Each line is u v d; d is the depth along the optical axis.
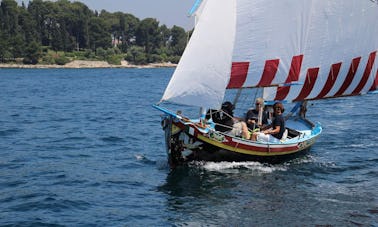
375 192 15.52
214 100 17.44
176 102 17.20
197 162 18.22
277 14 19.34
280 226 12.81
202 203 14.51
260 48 19.19
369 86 24.55
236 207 14.14
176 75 17.06
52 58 190.62
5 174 17.86
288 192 15.46
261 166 18.55
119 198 15.07
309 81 21.92
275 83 20.17
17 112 38.06
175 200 14.80
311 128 22.41
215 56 17.22
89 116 35.31
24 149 22.47
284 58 20.08
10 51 186.00
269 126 19.66
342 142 23.73
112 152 21.77
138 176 17.53
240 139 18.08
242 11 18.50
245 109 39.91
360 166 18.81
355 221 13.13
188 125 17.48
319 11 21.09
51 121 32.50
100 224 13.00
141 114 36.62
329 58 22.19
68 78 102.62
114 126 29.94
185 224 12.99
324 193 15.41
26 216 13.53
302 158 20.14
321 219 13.27
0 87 71.50
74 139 25.11
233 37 17.34
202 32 17.16
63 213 13.80
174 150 17.69
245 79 19.25
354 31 22.64
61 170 18.44
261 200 14.73
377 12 23.16
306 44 21.06
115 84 80.44
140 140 24.77
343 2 21.81
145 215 13.63
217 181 16.55
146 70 168.50
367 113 34.91
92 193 15.57
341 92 23.58
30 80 93.31
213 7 17.16
